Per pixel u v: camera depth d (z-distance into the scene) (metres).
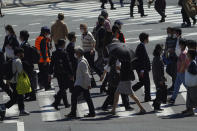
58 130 33.53
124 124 34.78
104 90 43.50
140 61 40.12
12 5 90.81
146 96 40.88
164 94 39.34
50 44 47.25
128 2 93.06
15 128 34.50
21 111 38.19
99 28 45.72
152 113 38.19
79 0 96.06
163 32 67.88
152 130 32.91
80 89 37.00
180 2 71.62
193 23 72.31
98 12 84.38
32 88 41.78
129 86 37.38
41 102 41.50
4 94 44.03
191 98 37.25
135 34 66.81
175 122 35.41
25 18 79.81
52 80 48.16
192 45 36.72
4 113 37.06
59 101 39.19
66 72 38.66
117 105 40.12
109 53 37.41
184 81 39.66
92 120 36.66
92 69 44.91
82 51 36.66
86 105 40.34
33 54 40.97
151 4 90.19
